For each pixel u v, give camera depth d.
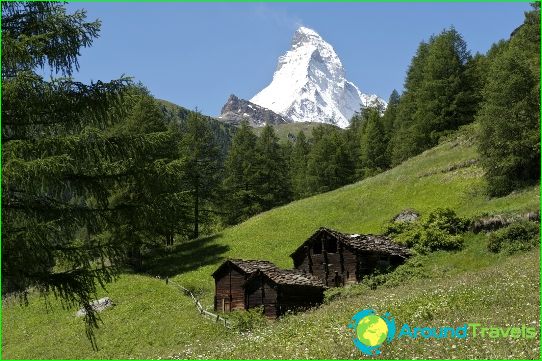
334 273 40.69
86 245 13.52
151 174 14.14
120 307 40.06
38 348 34.19
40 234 11.72
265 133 94.62
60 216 12.81
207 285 46.34
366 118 127.12
